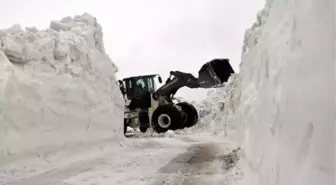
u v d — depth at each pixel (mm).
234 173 4738
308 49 2191
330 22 1866
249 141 4273
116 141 8594
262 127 3467
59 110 6336
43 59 6449
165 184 4414
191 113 16281
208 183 4367
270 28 4023
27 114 5539
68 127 6570
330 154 1629
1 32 6047
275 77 3066
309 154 1912
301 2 2588
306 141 1981
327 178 1627
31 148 5473
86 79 7621
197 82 15211
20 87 5531
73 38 7699
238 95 9180
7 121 5145
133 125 16172
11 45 5793
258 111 3857
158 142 10023
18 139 5250
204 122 15500
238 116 8125
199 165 5805
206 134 13578
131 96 16250
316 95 1891
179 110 15094
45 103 6012
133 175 5020
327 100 1738
